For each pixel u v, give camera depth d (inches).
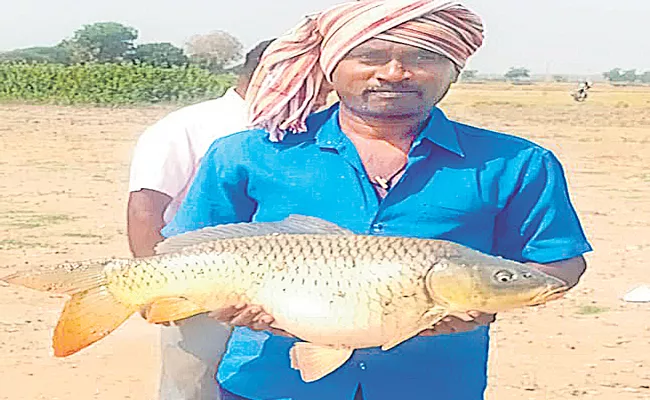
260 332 47.8
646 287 141.8
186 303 44.3
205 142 67.0
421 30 43.9
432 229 46.1
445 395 46.7
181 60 1158.3
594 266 159.3
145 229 66.7
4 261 158.6
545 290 40.5
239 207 48.6
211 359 65.0
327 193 46.6
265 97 47.8
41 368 104.0
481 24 45.8
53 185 251.3
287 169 47.1
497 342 115.4
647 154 367.6
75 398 95.4
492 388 99.6
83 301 44.8
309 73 47.9
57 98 622.8
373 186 46.4
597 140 428.5
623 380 102.4
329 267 42.2
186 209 49.2
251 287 43.0
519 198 47.2
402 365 46.2
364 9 44.4
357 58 44.8
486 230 47.0
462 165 46.4
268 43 66.3
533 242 47.4
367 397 46.3
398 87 44.6
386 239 42.4
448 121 47.2
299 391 46.9
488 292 40.6
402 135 46.3
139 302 44.5
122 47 1312.7
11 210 209.5
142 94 633.0
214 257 43.5
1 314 124.2
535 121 554.9
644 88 1606.8
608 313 129.0
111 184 255.6
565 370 105.6
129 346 110.8
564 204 47.9
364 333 42.0
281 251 42.9
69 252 166.9
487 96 966.4
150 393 96.7
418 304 41.6
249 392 47.8
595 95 1061.8
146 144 67.2
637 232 195.0
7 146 346.6
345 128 47.0
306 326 42.4
